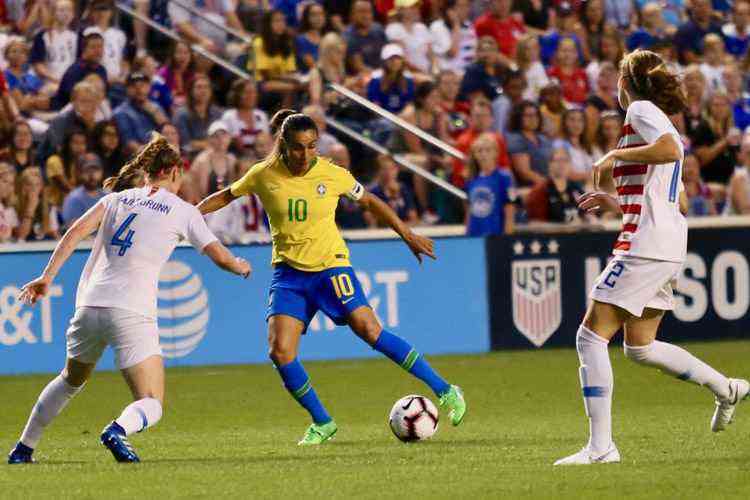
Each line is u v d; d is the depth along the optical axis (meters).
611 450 26.27
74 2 62.88
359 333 31.55
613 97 69.31
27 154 56.25
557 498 22.02
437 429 33.88
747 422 33.56
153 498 22.64
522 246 57.69
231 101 60.41
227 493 23.06
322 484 23.95
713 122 66.62
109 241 27.20
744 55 76.06
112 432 26.69
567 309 58.19
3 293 51.78
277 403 41.66
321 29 68.00
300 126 30.52
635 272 26.00
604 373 26.16
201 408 40.62
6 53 61.09
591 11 74.19
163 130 56.97
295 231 31.14
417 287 56.31
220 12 69.56
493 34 72.19
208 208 31.52
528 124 63.28
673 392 42.41
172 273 53.47
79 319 27.20
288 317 31.25
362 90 66.19
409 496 22.42
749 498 21.83
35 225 55.00
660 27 75.62
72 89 58.31
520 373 48.69
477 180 59.06
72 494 23.22
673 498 21.89
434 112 65.75
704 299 59.09
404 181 62.16
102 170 56.69
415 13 71.19
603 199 27.42
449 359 54.28
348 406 40.56
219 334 54.00
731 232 59.50
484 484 23.61
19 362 51.84
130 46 63.97
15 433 35.47
